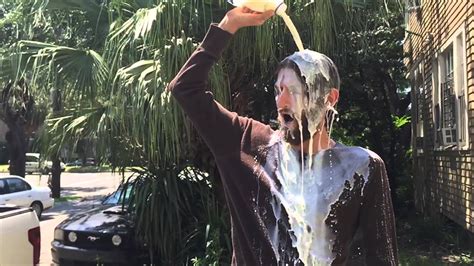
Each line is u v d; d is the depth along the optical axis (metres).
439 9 9.15
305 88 1.75
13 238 3.83
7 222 3.79
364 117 12.64
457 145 7.74
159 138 5.45
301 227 1.72
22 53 6.36
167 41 5.28
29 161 29.56
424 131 10.91
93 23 6.73
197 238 6.20
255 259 1.77
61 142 6.77
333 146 1.82
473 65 6.76
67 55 6.15
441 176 9.38
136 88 5.24
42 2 6.34
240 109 6.46
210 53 1.88
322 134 1.79
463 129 7.52
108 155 6.32
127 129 5.68
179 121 5.48
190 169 6.45
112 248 6.23
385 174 1.81
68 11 6.68
